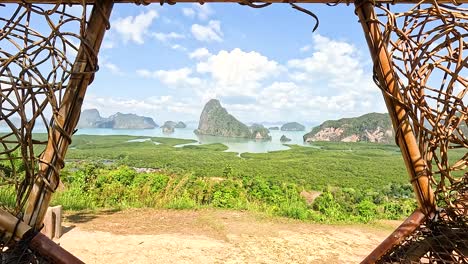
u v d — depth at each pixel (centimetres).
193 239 621
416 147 132
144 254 534
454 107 127
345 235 712
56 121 123
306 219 828
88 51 125
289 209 873
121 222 707
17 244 119
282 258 562
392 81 129
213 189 1018
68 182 948
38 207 123
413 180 133
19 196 125
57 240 559
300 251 598
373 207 1048
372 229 784
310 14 131
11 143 121
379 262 133
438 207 136
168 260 519
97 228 646
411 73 128
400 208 1101
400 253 132
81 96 127
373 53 131
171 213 811
